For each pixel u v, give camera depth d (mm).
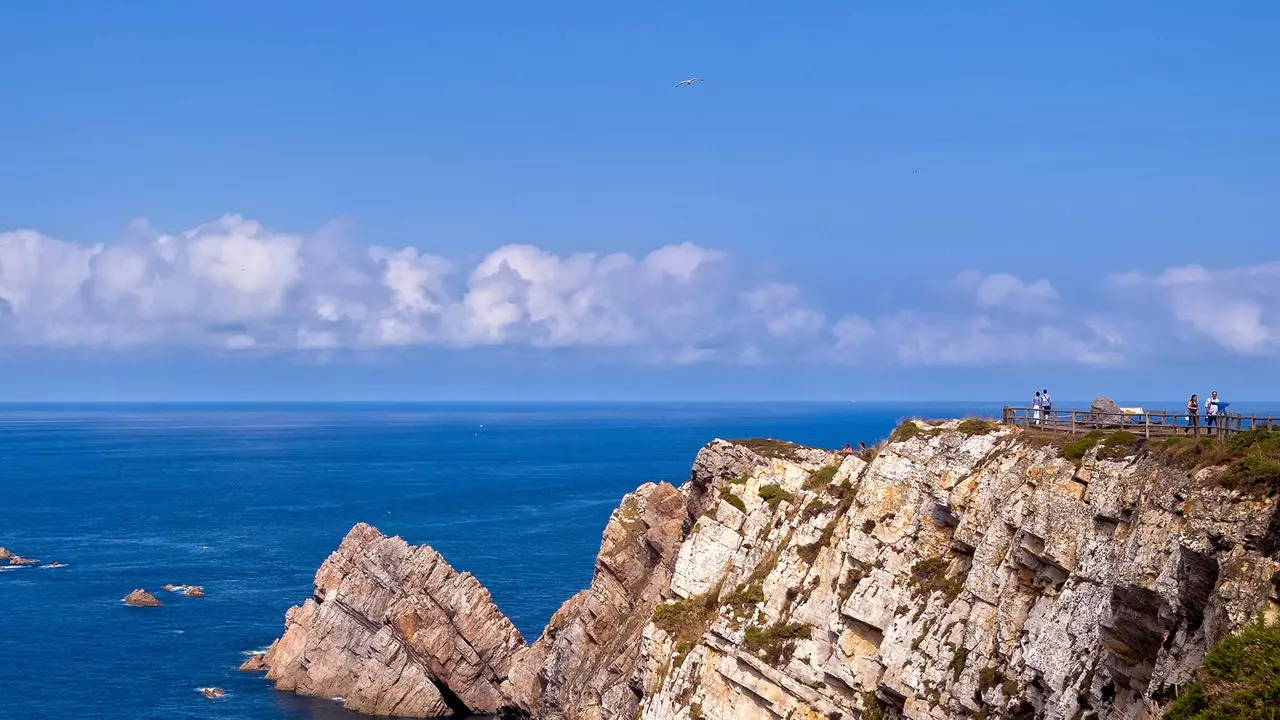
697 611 81188
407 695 115562
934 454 64312
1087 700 46656
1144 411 57875
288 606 157250
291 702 117125
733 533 86688
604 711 92688
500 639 118188
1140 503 46281
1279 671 36469
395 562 120562
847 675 63281
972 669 53906
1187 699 38562
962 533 59438
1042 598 51500
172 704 115625
